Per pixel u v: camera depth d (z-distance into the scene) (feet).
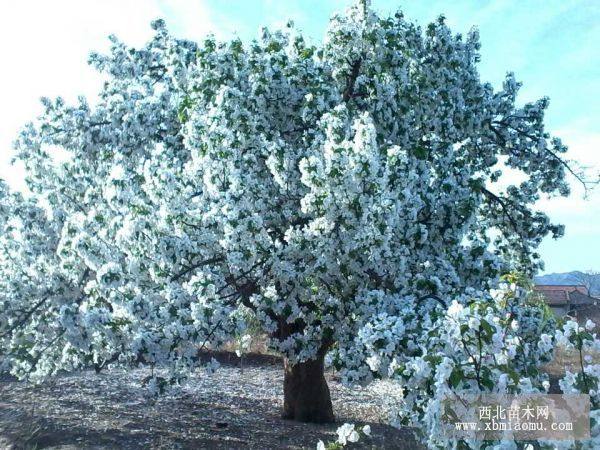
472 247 30.99
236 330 25.85
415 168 31.48
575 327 15.97
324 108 31.24
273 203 29.96
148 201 29.99
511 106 44.11
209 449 32.68
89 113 40.34
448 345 15.67
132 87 41.57
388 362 20.93
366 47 34.76
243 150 31.12
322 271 26.94
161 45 43.55
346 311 29.19
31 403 41.32
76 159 38.99
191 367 25.84
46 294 33.53
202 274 26.25
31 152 38.34
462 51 39.55
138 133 37.42
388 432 38.73
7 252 36.17
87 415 38.52
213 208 27.91
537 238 45.73
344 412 46.01
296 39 36.35
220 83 33.42
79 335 26.21
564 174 44.78
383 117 33.06
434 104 36.83
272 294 27.78
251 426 38.93
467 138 39.34
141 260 26.91
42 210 36.06
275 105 32.83
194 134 30.94
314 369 41.14
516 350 17.26
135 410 42.01
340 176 24.79
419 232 28.86
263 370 65.51
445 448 14.98
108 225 30.45
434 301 26.63
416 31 37.86
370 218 25.73
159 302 27.12
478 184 34.35
